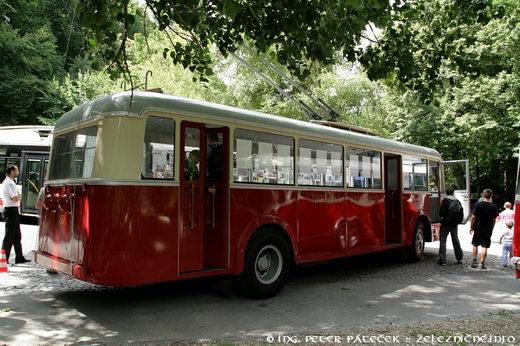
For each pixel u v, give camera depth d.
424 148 12.39
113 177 5.74
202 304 6.87
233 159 6.95
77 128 6.61
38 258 7.11
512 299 7.56
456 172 30.36
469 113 27.28
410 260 11.34
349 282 8.81
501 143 28.20
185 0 6.36
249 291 7.16
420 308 6.89
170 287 7.96
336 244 8.80
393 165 11.06
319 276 9.41
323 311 6.60
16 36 25.89
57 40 30.67
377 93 23.55
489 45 21.56
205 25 7.62
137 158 5.88
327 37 6.41
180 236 6.29
